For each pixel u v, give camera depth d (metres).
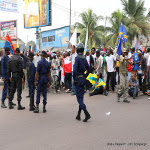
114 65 9.77
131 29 38.56
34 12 34.78
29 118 5.96
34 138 4.31
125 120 5.43
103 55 10.90
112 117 5.78
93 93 9.35
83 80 5.55
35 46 20.77
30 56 7.23
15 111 6.91
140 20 41.09
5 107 7.54
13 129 4.96
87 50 10.48
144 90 9.27
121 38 9.95
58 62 11.05
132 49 9.74
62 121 5.57
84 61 5.64
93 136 4.32
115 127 4.88
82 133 4.53
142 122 5.19
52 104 8.10
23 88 12.54
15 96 10.04
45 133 4.61
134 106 7.08
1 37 39.03
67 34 44.59
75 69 5.46
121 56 7.87
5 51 7.61
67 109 7.07
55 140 4.16
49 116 6.16
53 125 5.21
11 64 7.14
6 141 4.18
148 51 9.97
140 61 9.59
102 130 4.69
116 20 40.19
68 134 4.49
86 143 3.95
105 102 7.89
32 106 7.08
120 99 8.39
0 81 14.87
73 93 9.93
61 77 11.22
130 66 9.79
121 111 6.44
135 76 9.34
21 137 4.40
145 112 6.18
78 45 5.62
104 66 10.55
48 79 6.84
